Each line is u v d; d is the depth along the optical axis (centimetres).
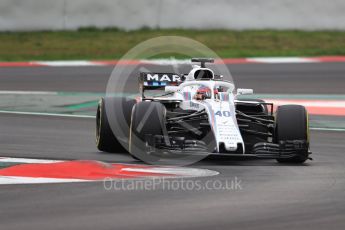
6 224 1962
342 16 9675
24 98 5812
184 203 2242
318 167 3084
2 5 9350
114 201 2270
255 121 3416
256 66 7956
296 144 3084
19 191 2430
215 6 9656
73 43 9156
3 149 3603
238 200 2294
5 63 8100
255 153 3080
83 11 9550
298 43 9406
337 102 5778
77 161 3023
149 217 2052
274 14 9631
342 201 2291
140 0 9581
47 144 3822
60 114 5047
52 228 1919
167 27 9638
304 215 2086
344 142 4094
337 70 7706
